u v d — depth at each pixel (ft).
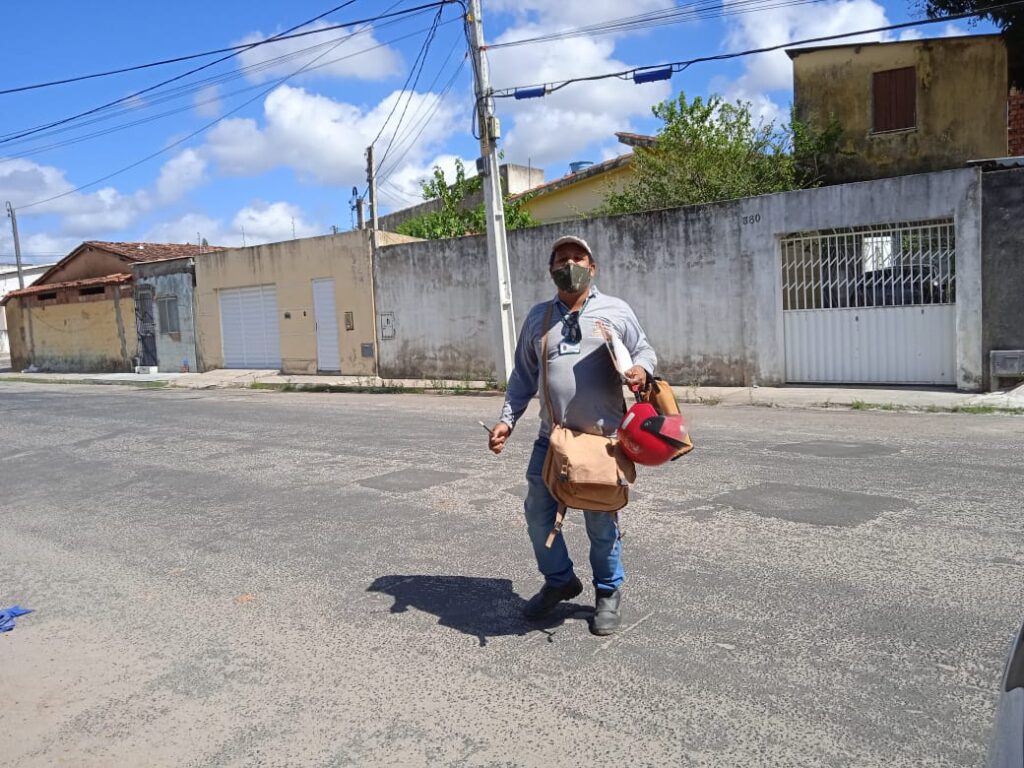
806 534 17.72
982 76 57.62
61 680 12.85
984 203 37.78
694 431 32.01
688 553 16.90
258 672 12.73
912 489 21.09
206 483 26.53
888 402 37.52
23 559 19.45
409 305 62.18
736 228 45.52
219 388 65.62
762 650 12.39
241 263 73.20
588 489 12.21
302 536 19.81
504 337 50.62
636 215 49.06
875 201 40.73
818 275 43.60
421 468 26.91
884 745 9.75
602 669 12.10
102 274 91.35
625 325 12.71
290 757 10.25
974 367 38.60
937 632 12.66
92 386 73.20
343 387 59.31
